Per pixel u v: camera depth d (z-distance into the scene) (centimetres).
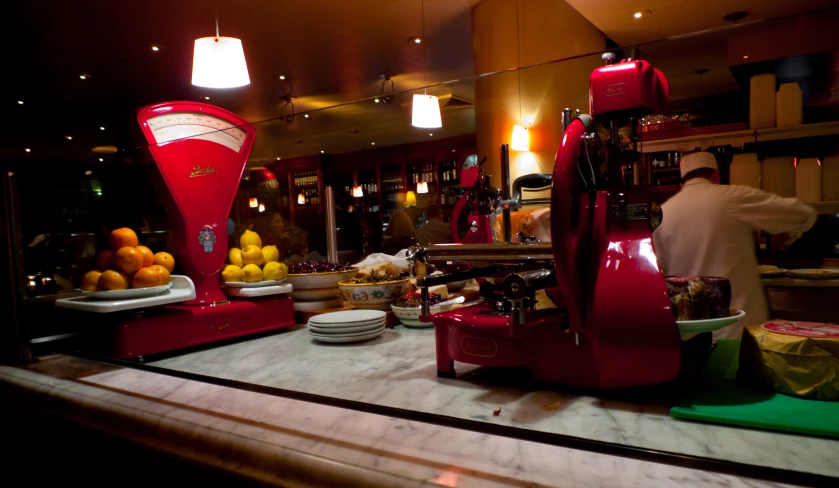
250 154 135
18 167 123
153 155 118
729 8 302
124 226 123
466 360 86
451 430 69
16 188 122
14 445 117
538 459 59
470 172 125
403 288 148
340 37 425
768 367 69
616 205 75
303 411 80
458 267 136
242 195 138
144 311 120
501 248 81
